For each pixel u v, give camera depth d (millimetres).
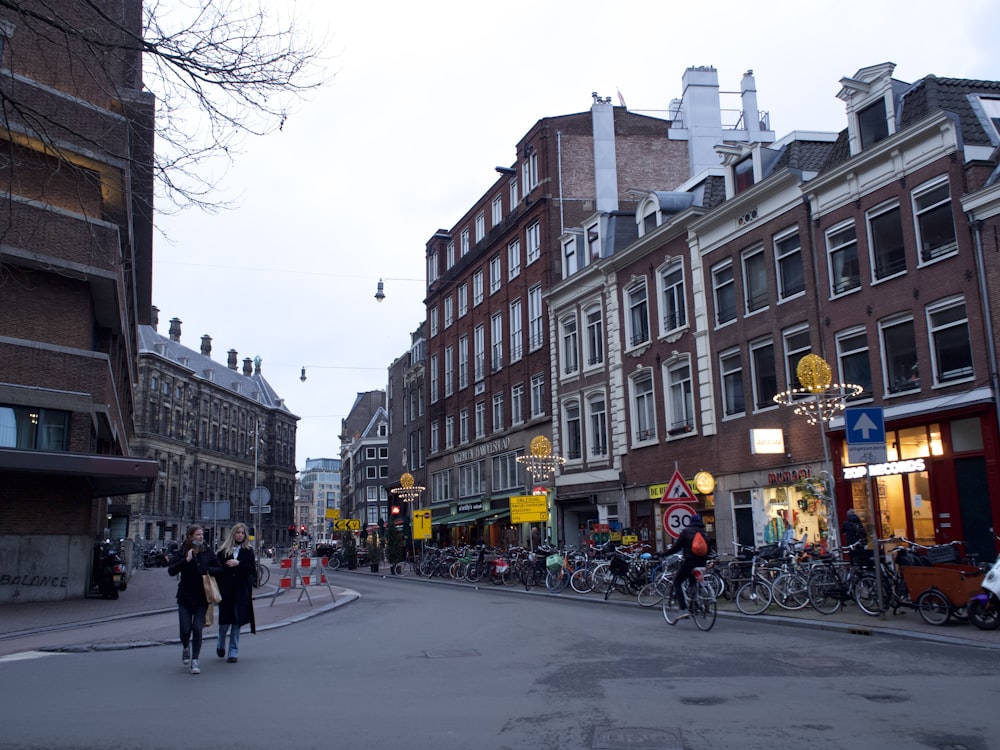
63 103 19719
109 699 7844
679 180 38000
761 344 23625
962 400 17422
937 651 10125
